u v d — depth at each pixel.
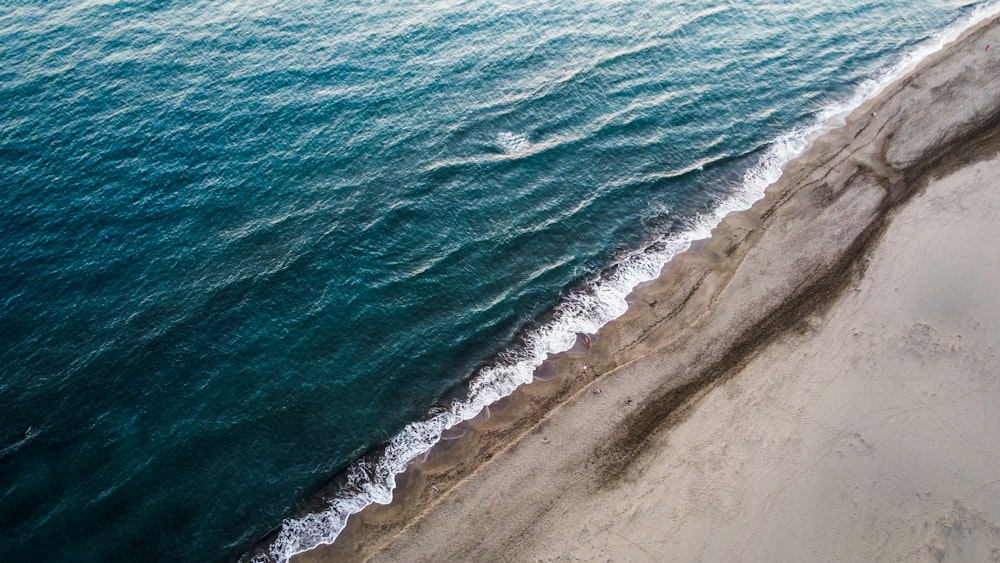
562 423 32.44
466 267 40.22
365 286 38.69
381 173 45.41
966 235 39.41
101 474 30.47
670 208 44.50
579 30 60.81
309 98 51.62
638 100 52.97
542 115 50.94
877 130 49.69
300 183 44.56
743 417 31.77
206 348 35.31
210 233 41.12
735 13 64.25
